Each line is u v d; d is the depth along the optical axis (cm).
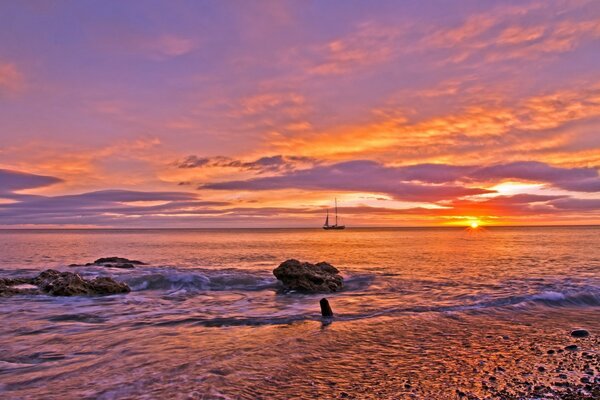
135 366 1043
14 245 8788
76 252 6350
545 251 5966
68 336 1366
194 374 981
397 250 6594
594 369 1013
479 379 948
